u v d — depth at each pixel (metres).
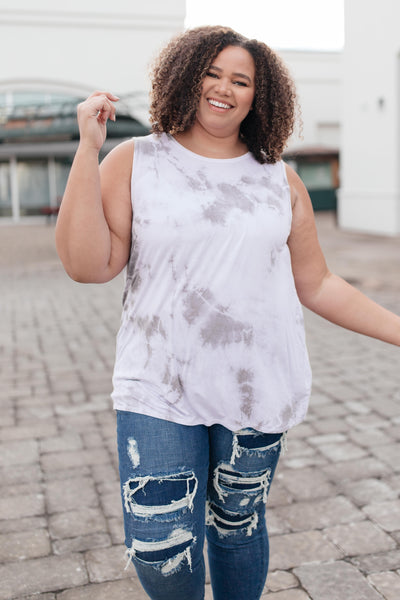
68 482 2.90
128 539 1.40
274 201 1.42
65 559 2.29
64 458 3.17
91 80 17.98
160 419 1.38
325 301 1.60
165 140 1.43
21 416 3.79
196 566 1.44
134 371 1.41
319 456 3.14
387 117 14.50
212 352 1.38
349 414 3.73
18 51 17.69
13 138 15.88
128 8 17.69
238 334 1.38
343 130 16.30
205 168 1.40
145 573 1.40
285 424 1.48
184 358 1.37
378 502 2.67
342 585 2.11
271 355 1.44
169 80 1.39
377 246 12.64
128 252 1.44
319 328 6.02
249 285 1.37
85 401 4.07
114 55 17.94
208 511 1.58
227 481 1.50
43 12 17.47
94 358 5.16
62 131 15.75
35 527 2.51
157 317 1.38
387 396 4.04
